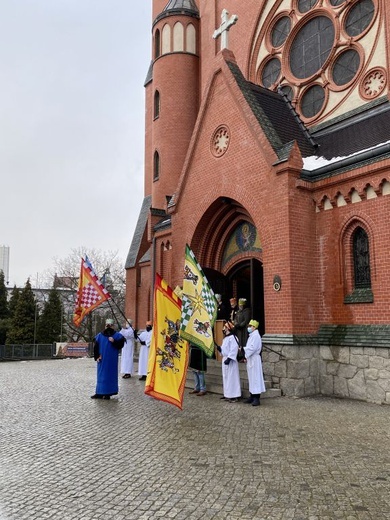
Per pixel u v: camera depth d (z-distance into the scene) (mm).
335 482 5777
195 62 24984
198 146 17188
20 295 50062
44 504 5215
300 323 12867
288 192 13250
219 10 24062
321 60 18844
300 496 5348
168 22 25234
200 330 10594
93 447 7574
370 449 7191
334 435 8094
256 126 14602
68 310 57719
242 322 14578
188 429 8727
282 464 6500
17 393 13734
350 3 17875
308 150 15812
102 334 12734
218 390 13234
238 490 5555
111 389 12555
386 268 11844
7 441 8062
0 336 50594
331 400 11859
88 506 5137
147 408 11047
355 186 12617
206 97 16859
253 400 11422
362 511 4934
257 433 8305
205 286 10906
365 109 16438
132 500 5293
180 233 17859
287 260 13031
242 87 15594
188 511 4977
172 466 6500
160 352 9992
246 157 14891
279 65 20625
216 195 16062
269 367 13047
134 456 7016
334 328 12852
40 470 6434
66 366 25156
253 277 16422
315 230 13617
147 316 24844
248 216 16422
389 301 11695
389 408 10734
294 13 20188
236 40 22766
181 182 17875
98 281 15148
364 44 17219
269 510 4980
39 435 8453
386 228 11914
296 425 8938
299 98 19203
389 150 11750
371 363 11758
